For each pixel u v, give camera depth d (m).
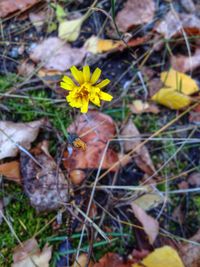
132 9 0.18
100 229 0.15
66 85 0.13
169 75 0.17
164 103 0.17
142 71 0.17
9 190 0.15
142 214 0.16
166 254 0.15
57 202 0.15
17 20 0.18
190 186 0.16
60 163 0.15
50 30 0.18
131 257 0.15
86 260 0.15
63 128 0.16
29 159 0.15
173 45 0.18
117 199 0.16
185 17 0.18
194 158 0.17
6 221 0.15
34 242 0.15
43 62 0.17
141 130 0.17
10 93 0.16
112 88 0.17
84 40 0.18
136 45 0.18
